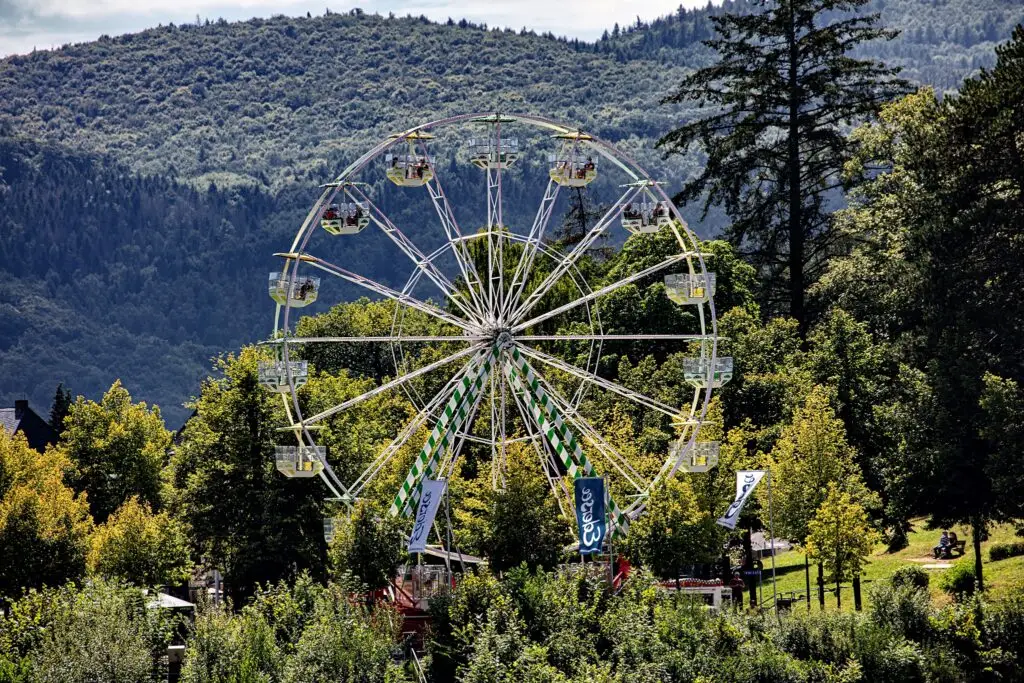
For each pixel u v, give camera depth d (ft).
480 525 310.65
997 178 370.94
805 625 272.31
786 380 389.80
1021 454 319.88
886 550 373.20
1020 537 339.77
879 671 264.93
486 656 252.21
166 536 339.57
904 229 424.46
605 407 391.86
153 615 275.39
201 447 379.55
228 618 271.08
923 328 387.75
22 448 383.24
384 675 252.42
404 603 300.40
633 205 319.88
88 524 337.31
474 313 318.65
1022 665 268.41
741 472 303.27
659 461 338.13
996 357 356.18
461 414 309.22
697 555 313.94
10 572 315.99
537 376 309.63
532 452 323.37
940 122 383.65
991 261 369.50
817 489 328.70
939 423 336.08
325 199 300.40
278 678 251.60
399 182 313.94
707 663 258.57
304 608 280.51
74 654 249.96
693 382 312.09
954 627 274.16
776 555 426.92
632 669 256.52
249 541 367.45
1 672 245.24
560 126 315.37
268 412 379.14
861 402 391.04
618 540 314.35
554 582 280.51
